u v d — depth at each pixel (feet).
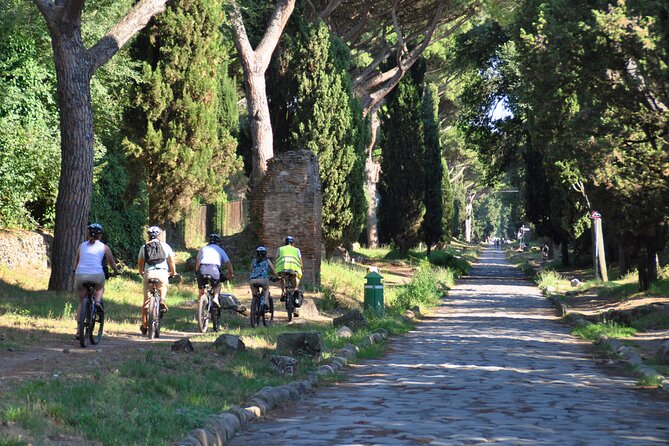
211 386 30.58
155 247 49.62
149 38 96.07
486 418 26.86
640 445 22.31
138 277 92.89
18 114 87.66
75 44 72.79
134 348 41.19
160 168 95.55
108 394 26.02
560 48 79.82
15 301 63.16
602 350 54.08
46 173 86.33
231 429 24.62
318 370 39.27
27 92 87.86
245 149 126.72
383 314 75.51
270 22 114.01
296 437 23.88
